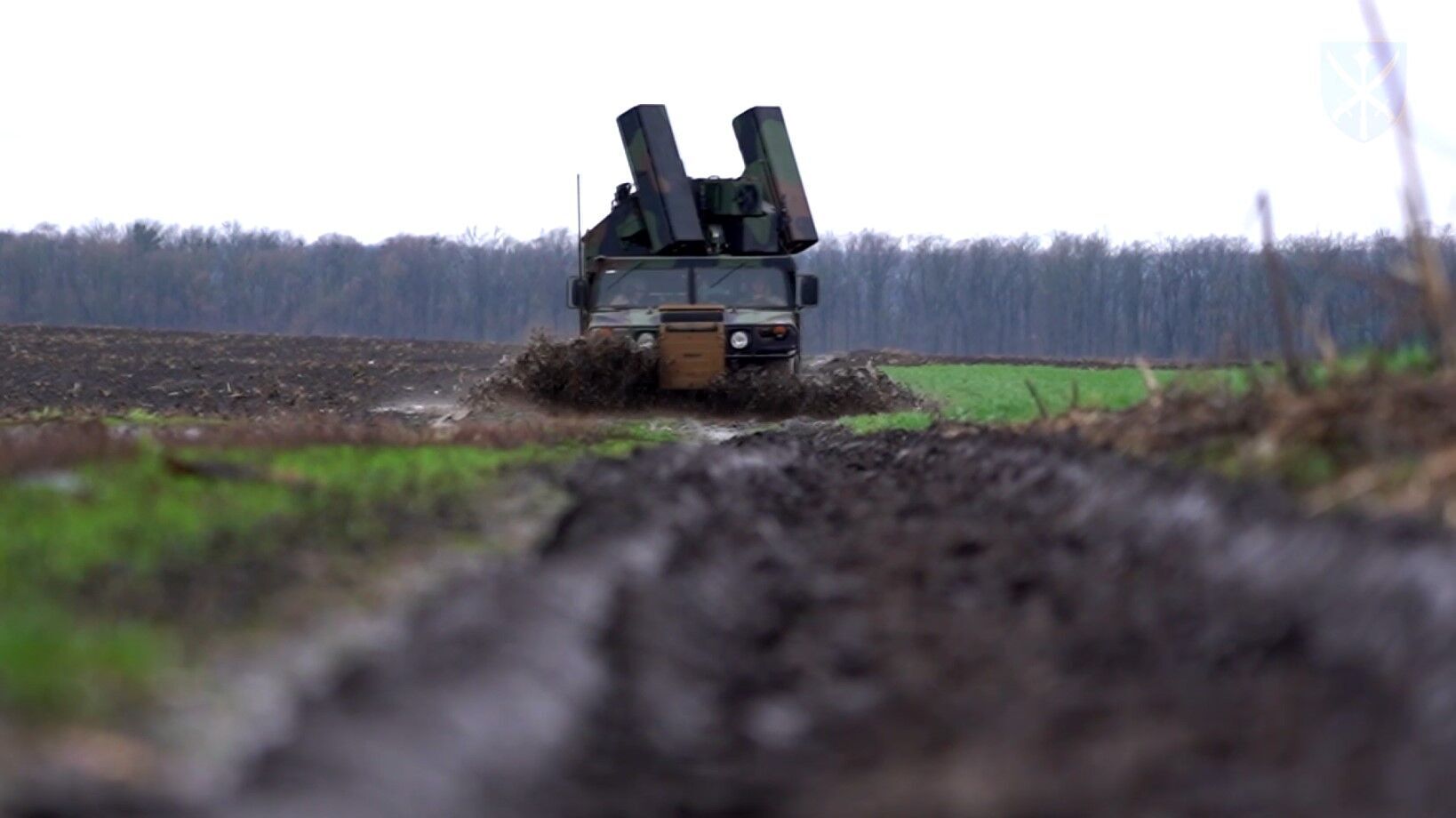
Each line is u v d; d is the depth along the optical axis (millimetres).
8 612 21781
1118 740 17969
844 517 37688
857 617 25234
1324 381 37656
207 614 22984
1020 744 17906
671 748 18453
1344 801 15875
